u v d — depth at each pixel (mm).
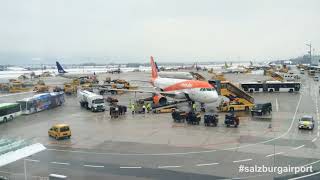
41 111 79125
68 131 50375
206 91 72375
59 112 77438
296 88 114312
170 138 49438
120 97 103375
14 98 101875
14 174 34156
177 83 80625
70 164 37500
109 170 35219
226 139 48344
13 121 66375
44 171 35125
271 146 44219
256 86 115562
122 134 52656
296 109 76312
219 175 33250
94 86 122562
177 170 34938
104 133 53656
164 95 81188
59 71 186875
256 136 50094
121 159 39156
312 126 54719
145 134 52375
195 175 33312
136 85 139000
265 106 69750
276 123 60281
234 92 76688
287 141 46906
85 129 57031
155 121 63812
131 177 32938
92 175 33688
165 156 40094
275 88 115500
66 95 113938
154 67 100062
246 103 75062
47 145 46219
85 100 83250
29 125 61844
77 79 151500
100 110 77500
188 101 77875
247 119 64500
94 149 43844
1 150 29281
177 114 63031
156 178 32531
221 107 74000
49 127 59562
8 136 52062
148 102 85875
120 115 71625
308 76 193875
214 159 38625
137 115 71375
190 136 50625
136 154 41156
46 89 121688
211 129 55594
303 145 44625
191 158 39156
